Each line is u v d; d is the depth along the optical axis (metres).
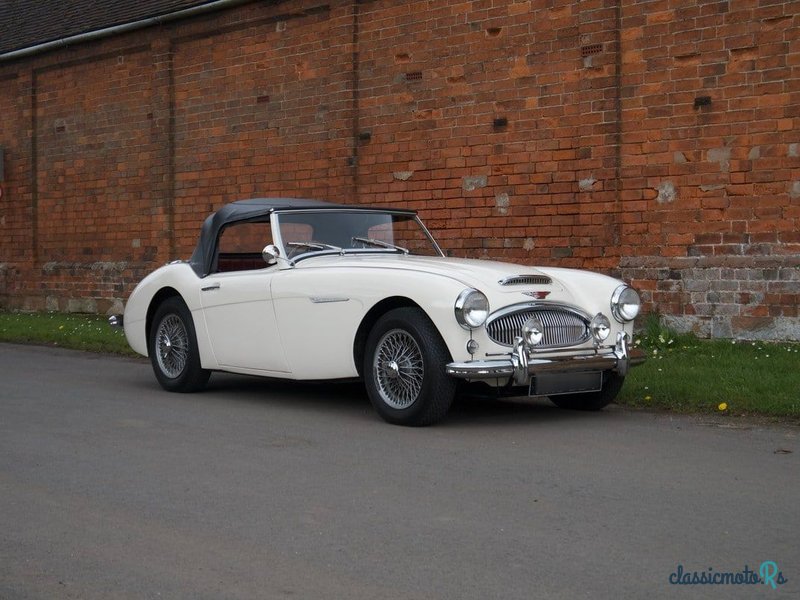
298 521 4.59
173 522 4.60
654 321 10.50
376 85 12.94
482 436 6.50
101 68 16.41
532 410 7.54
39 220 17.61
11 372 9.98
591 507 4.77
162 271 8.79
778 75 9.85
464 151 12.12
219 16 14.66
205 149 15.01
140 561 4.07
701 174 10.34
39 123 17.52
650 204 10.67
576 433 6.58
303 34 13.69
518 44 11.61
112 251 16.39
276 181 14.09
